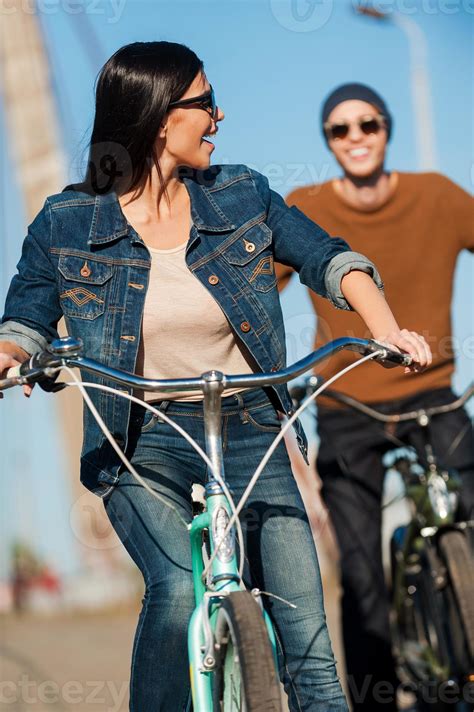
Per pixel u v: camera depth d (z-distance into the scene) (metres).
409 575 6.04
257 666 3.06
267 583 3.84
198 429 3.88
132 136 3.97
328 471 6.08
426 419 5.83
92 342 3.88
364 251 6.12
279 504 3.88
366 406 5.80
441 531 5.63
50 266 3.98
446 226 6.14
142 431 3.86
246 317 3.91
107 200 3.98
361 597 5.92
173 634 3.61
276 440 3.47
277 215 4.14
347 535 6.00
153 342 3.87
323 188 6.23
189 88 3.99
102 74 4.03
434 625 5.76
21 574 20.69
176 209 4.04
